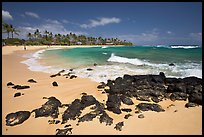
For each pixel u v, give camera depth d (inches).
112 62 865.5
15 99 363.3
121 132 245.4
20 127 259.1
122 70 657.6
